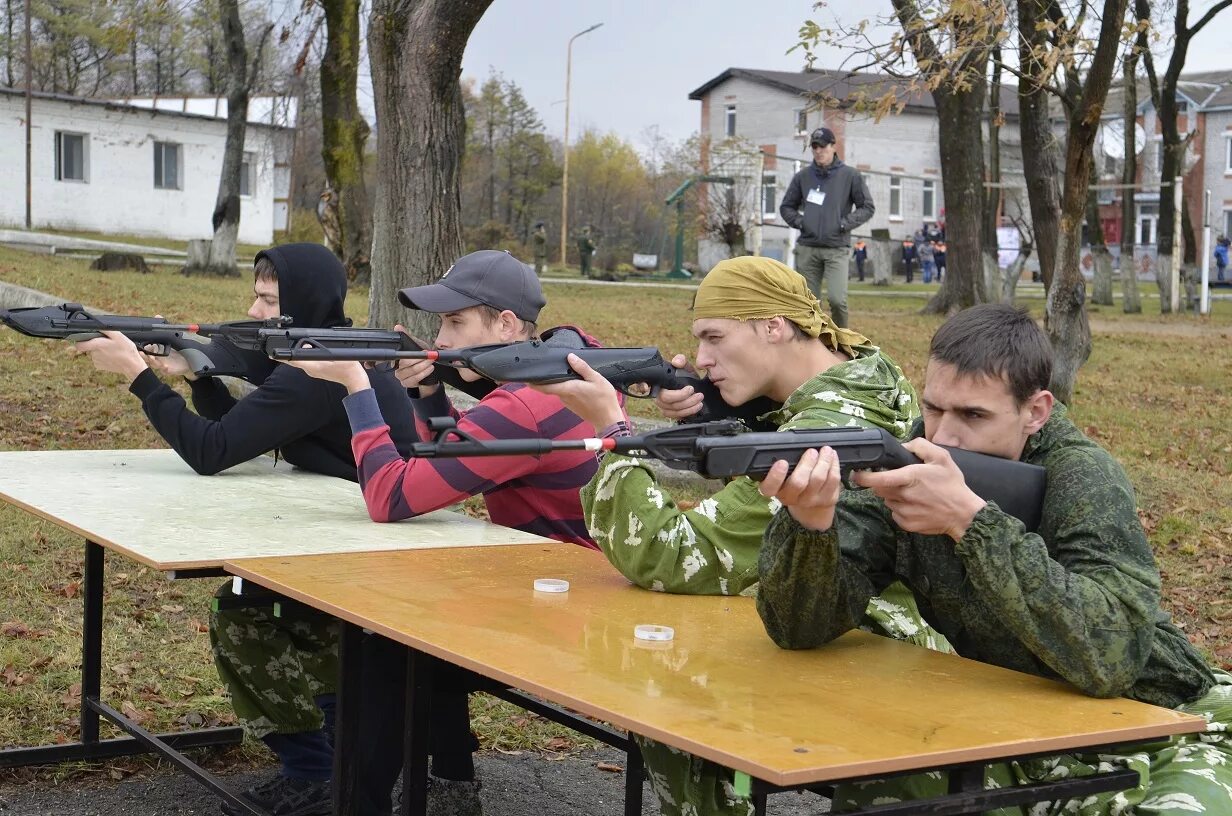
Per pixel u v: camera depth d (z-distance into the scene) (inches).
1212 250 2110.0
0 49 1875.0
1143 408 533.0
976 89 876.6
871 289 1552.7
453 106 386.6
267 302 187.6
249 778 173.2
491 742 192.2
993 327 106.4
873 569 112.3
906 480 98.4
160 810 161.8
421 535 145.0
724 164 1528.1
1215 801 101.0
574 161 2753.4
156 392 178.4
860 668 102.3
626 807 141.6
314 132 1847.9
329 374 153.6
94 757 173.8
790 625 105.0
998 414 106.3
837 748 81.6
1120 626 97.7
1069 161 431.8
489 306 162.7
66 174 1566.2
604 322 780.0
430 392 165.0
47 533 271.3
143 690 196.2
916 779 100.5
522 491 156.6
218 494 165.0
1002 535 98.1
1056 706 95.0
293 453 187.6
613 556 124.4
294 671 151.9
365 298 805.2
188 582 249.4
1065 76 565.6
